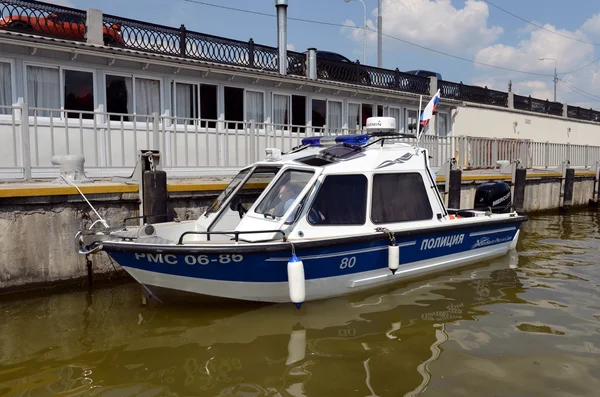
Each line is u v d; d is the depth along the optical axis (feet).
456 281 24.64
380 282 22.89
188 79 40.52
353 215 22.00
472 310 20.56
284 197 21.70
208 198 27.84
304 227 20.74
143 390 14.19
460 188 42.83
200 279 19.31
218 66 40.63
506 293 22.93
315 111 50.57
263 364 15.67
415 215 24.18
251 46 45.55
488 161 55.01
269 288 20.07
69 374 15.14
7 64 32.48
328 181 21.75
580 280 25.23
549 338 17.69
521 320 19.44
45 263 22.67
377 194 22.93
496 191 33.24
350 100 53.93
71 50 33.73
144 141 38.01
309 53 49.60
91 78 35.76
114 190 24.41
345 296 21.99
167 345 17.10
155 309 20.53
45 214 22.61
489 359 16.01
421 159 25.27
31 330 18.48
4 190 21.26
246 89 44.29
